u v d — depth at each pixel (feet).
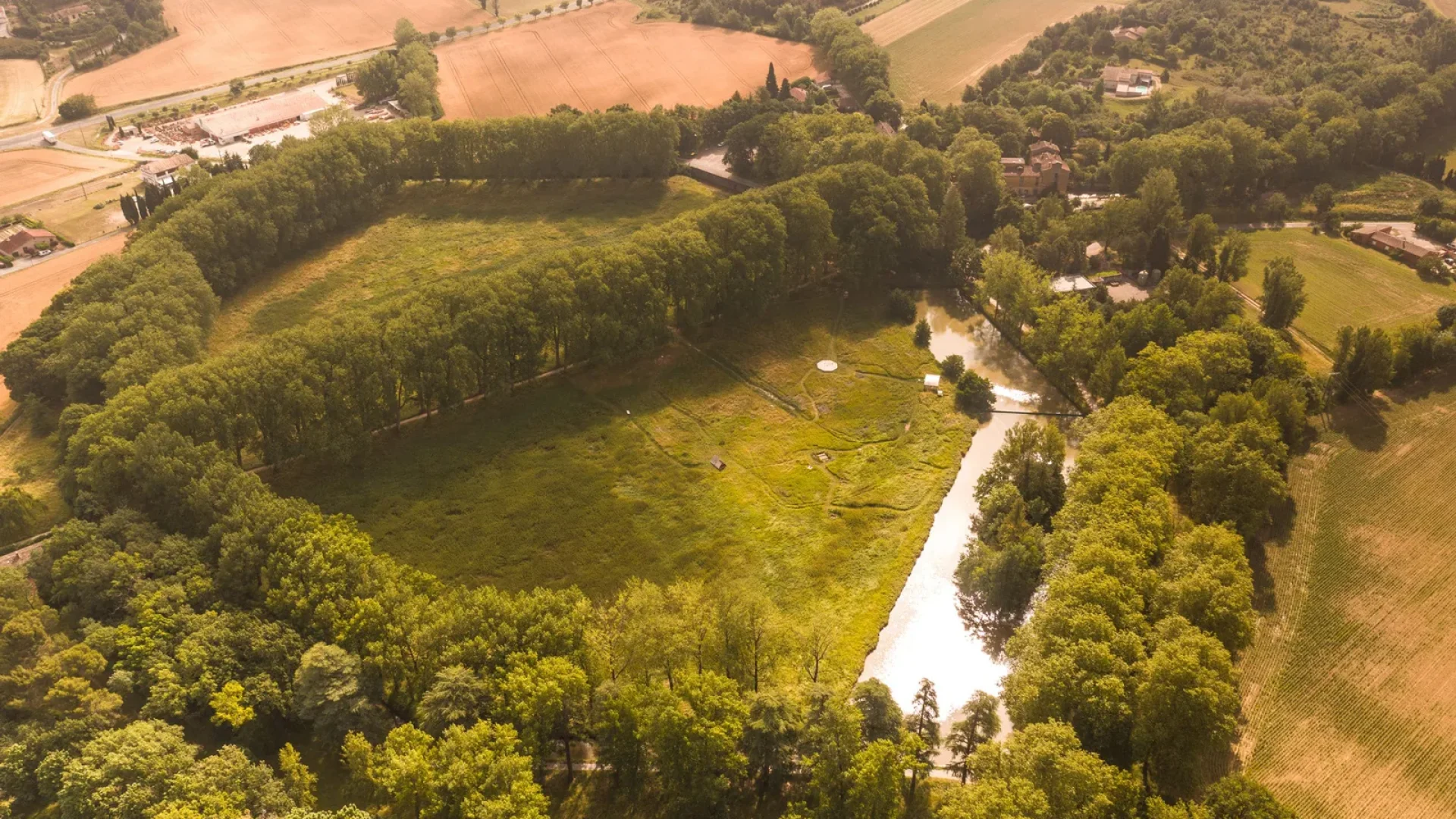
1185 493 527.40
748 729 378.53
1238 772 392.06
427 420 618.44
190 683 404.77
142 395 539.70
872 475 574.15
